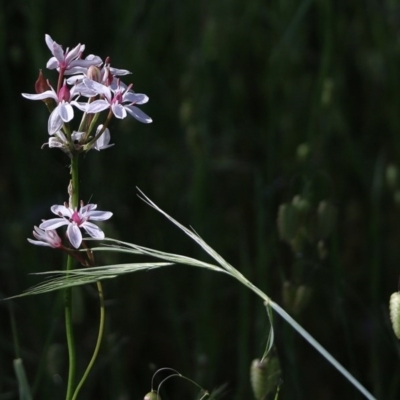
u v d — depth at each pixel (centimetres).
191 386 495
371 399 260
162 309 587
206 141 630
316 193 516
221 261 262
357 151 663
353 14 787
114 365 444
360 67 735
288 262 535
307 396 537
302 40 717
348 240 645
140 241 618
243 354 469
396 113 664
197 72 680
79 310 416
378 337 513
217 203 640
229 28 726
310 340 262
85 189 629
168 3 775
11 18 748
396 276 617
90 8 771
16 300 572
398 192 552
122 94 268
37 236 264
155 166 688
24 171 593
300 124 664
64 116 258
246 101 739
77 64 272
